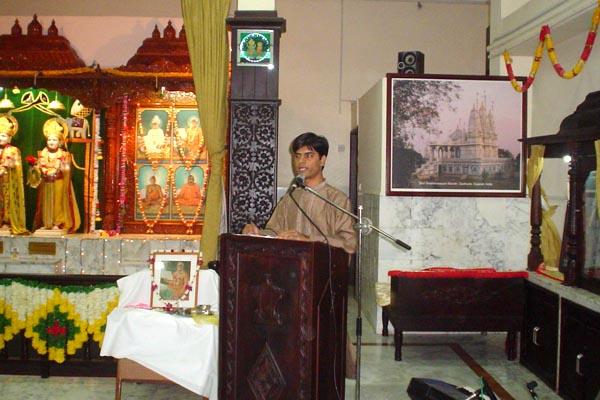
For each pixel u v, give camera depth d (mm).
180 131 5230
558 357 3865
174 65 5098
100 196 5250
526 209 5344
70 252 4930
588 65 4508
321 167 3299
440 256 5336
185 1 4324
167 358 3125
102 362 3910
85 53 5660
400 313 4500
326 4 7824
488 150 5312
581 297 3566
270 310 2559
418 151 5289
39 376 3906
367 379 4105
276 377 2547
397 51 7840
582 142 3758
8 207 5039
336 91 7848
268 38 4344
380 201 5328
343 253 2908
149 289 3564
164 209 5238
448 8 7824
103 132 5230
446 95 5289
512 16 5281
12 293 3854
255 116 4340
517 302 4469
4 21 5613
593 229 3689
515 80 5250
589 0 4090
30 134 5137
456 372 4297
